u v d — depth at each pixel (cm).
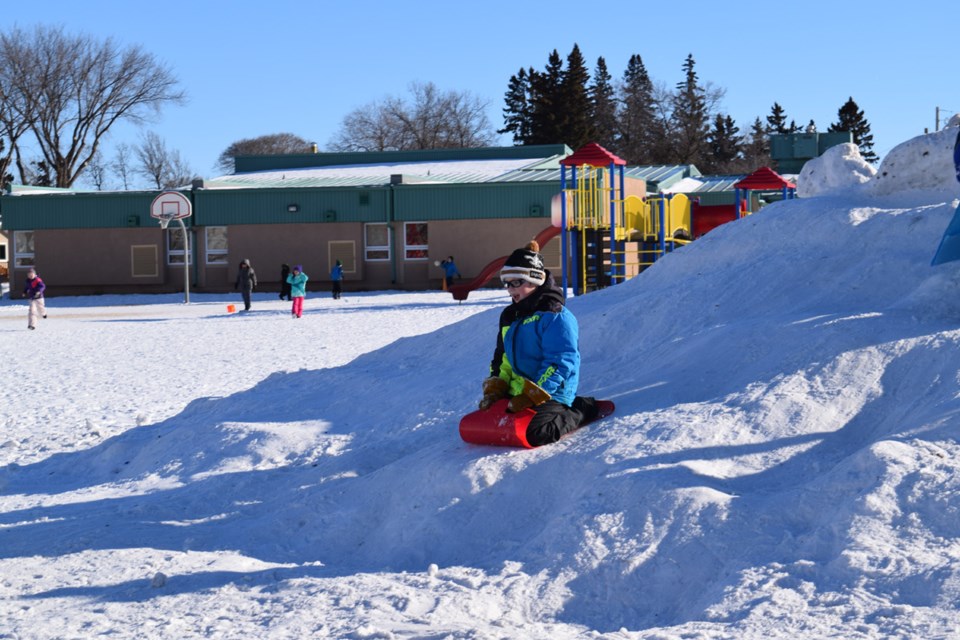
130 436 983
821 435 578
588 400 651
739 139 11338
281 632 454
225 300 4356
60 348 2267
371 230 4788
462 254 4669
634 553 489
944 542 435
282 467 808
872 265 799
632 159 10188
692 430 587
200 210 4822
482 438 629
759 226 980
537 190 4584
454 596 481
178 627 470
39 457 1016
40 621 491
